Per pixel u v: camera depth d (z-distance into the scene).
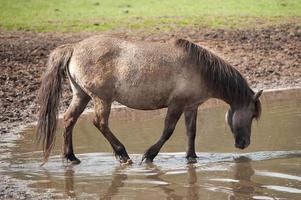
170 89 11.69
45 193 9.61
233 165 11.23
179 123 15.02
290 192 9.45
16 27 28.98
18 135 13.84
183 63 11.64
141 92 11.70
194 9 33.00
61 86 11.95
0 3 34.00
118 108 16.83
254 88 19.09
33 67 20.91
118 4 34.22
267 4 34.03
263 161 11.45
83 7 33.44
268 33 27.11
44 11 32.50
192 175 10.63
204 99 11.97
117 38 11.90
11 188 9.89
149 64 11.59
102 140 13.46
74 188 9.92
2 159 11.88
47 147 11.69
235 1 34.75
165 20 30.11
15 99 17.16
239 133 12.19
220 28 28.31
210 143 13.00
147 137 13.48
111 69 11.64
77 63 11.75
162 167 11.27
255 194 9.39
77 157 12.09
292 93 18.16
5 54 22.86
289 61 22.39
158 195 9.48
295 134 13.35
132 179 10.45
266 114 15.30
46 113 11.82
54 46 24.45
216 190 9.66
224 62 11.94
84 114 16.09
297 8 33.03
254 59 22.67
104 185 10.09
